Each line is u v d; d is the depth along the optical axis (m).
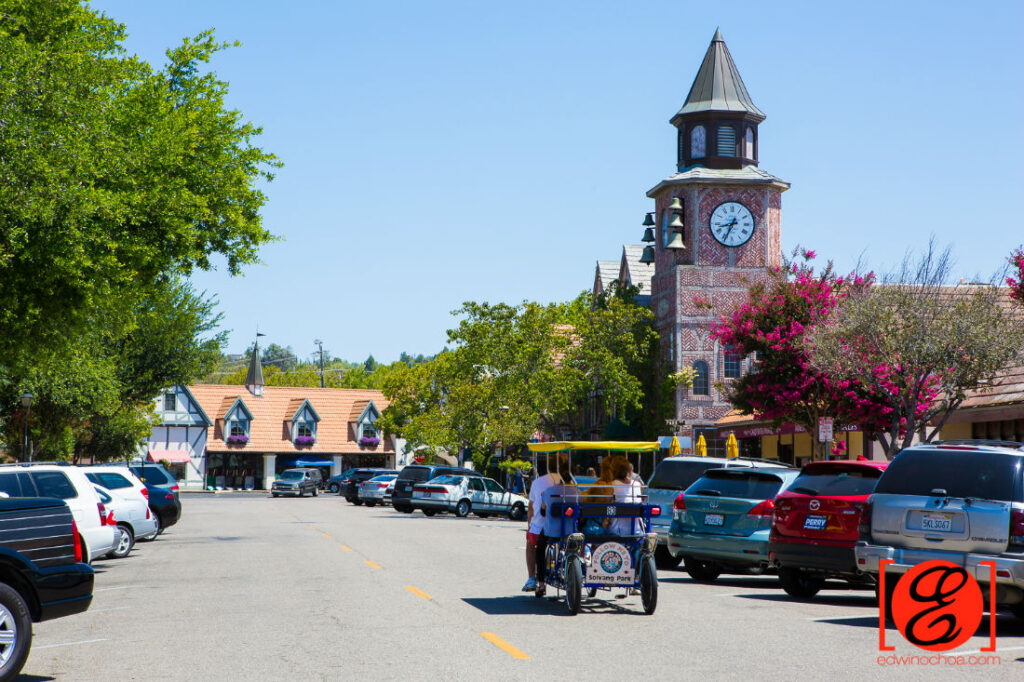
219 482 88.38
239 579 16.97
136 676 8.95
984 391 28.88
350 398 95.44
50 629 12.10
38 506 9.89
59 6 20.55
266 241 22.42
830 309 32.19
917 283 28.97
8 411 40.53
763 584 17.44
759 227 55.84
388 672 8.95
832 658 9.77
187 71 22.34
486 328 52.91
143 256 19.38
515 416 53.78
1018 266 25.48
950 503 11.90
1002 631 11.82
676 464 20.23
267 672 9.01
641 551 13.16
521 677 8.72
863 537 12.48
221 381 126.44
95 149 18.81
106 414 46.59
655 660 9.56
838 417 33.06
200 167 20.88
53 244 17.59
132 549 24.55
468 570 18.31
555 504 13.34
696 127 57.09
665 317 56.84
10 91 17.66
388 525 33.47
